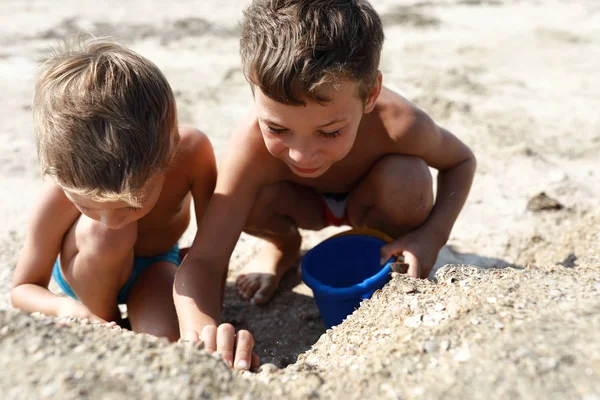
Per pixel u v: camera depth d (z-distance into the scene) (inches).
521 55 205.9
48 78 83.2
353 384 63.4
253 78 80.2
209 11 252.1
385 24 237.9
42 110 82.1
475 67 195.8
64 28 229.8
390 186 96.2
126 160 78.1
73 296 101.6
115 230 87.6
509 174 135.6
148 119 80.8
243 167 92.7
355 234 97.6
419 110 96.4
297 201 104.4
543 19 241.9
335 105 78.0
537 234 116.2
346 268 99.7
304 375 67.2
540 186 130.7
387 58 203.9
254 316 101.8
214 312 88.0
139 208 82.7
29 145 153.9
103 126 78.5
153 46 216.2
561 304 67.7
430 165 103.6
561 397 55.1
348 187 105.0
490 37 223.9
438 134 98.3
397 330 71.8
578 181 132.6
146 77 82.7
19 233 121.3
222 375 63.2
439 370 61.5
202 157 96.6
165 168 84.4
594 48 210.5
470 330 65.9
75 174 78.5
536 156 141.3
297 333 97.0
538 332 62.9
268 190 98.5
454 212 99.7
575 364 57.9
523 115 163.2
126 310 106.1
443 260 110.3
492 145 147.4
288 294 107.5
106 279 91.6
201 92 179.8
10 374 59.7
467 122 158.7
